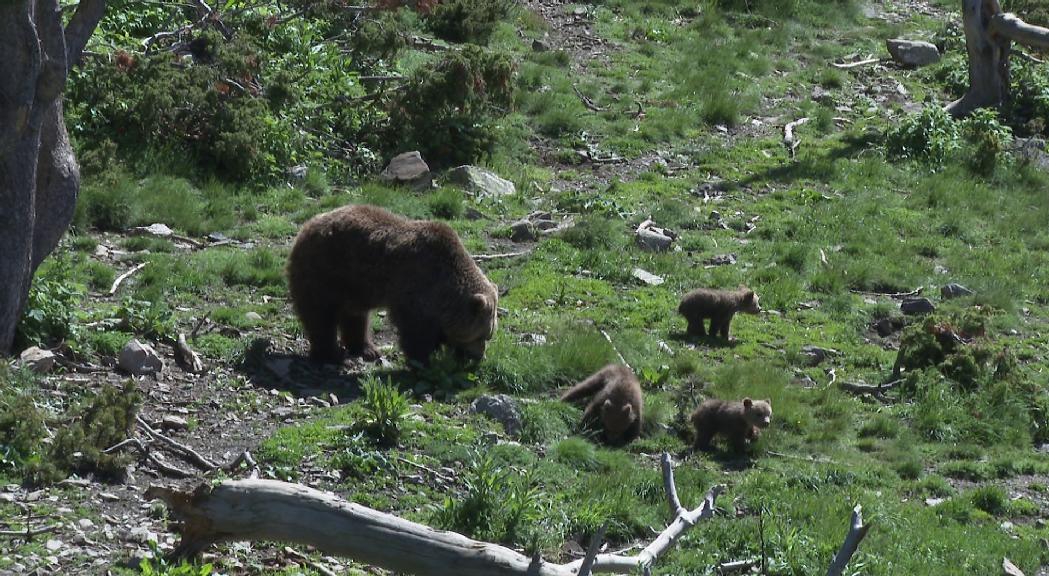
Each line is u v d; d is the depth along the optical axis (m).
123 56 19.09
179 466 10.56
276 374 12.83
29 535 8.94
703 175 22.17
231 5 22.58
